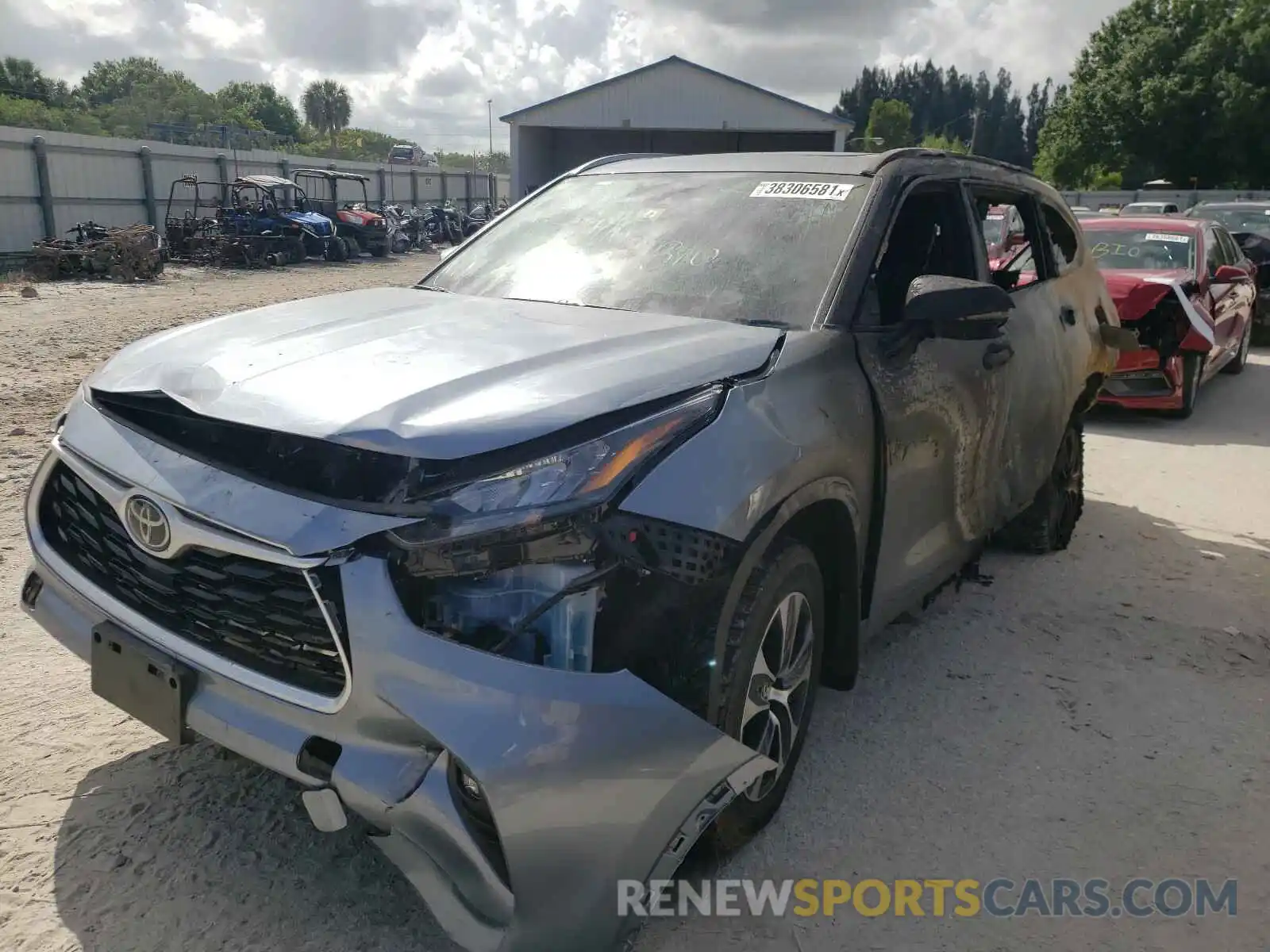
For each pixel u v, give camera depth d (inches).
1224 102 1900.8
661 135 1530.5
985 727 140.3
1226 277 375.6
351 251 1123.3
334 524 82.5
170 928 95.4
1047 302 179.2
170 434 98.4
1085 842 116.0
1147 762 132.8
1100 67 2151.8
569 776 80.6
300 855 106.3
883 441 118.8
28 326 518.0
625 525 85.4
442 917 82.3
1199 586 195.0
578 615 83.0
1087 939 100.8
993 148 5644.7
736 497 93.0
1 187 946.7
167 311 605.6
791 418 103.0
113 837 107.6
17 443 259.8
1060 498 207.2
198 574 90.5
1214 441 324.8
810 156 149.1
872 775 127.4
